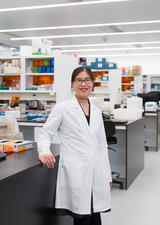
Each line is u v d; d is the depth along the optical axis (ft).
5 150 6.83
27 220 5.43
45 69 17.39
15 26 31.07
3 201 4.68
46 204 6.22
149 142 21.59
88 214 5.61
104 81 26.71
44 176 6.10
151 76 44.68
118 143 13.87
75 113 5.83
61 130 6.01
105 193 5.91
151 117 21.27
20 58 17.52
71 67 17.03
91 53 50.08
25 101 18.21
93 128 5.87
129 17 27.09
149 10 24.76
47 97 17.58
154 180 13.88
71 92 17.17
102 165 5.98
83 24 29.96
